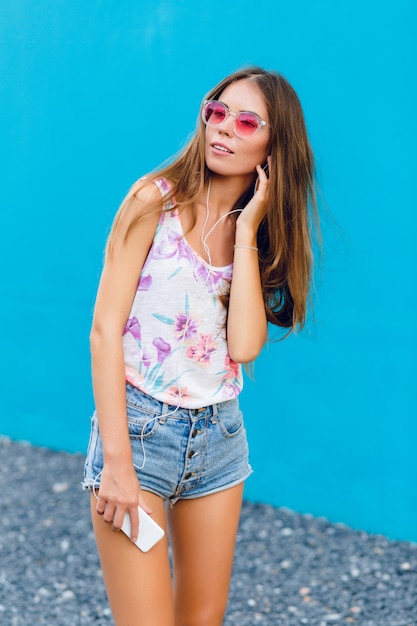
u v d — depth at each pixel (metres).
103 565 2.25
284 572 3.94
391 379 4.15
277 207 2.36
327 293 4.25
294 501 4.53
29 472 5.09
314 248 4.22
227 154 2.27
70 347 5.26
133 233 2.19
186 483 2.31
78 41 4.86
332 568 3.97
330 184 4.13
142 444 2.23
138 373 2.25
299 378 4.42
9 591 3.75
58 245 5.18
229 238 2.41
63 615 3.56
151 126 4.64
